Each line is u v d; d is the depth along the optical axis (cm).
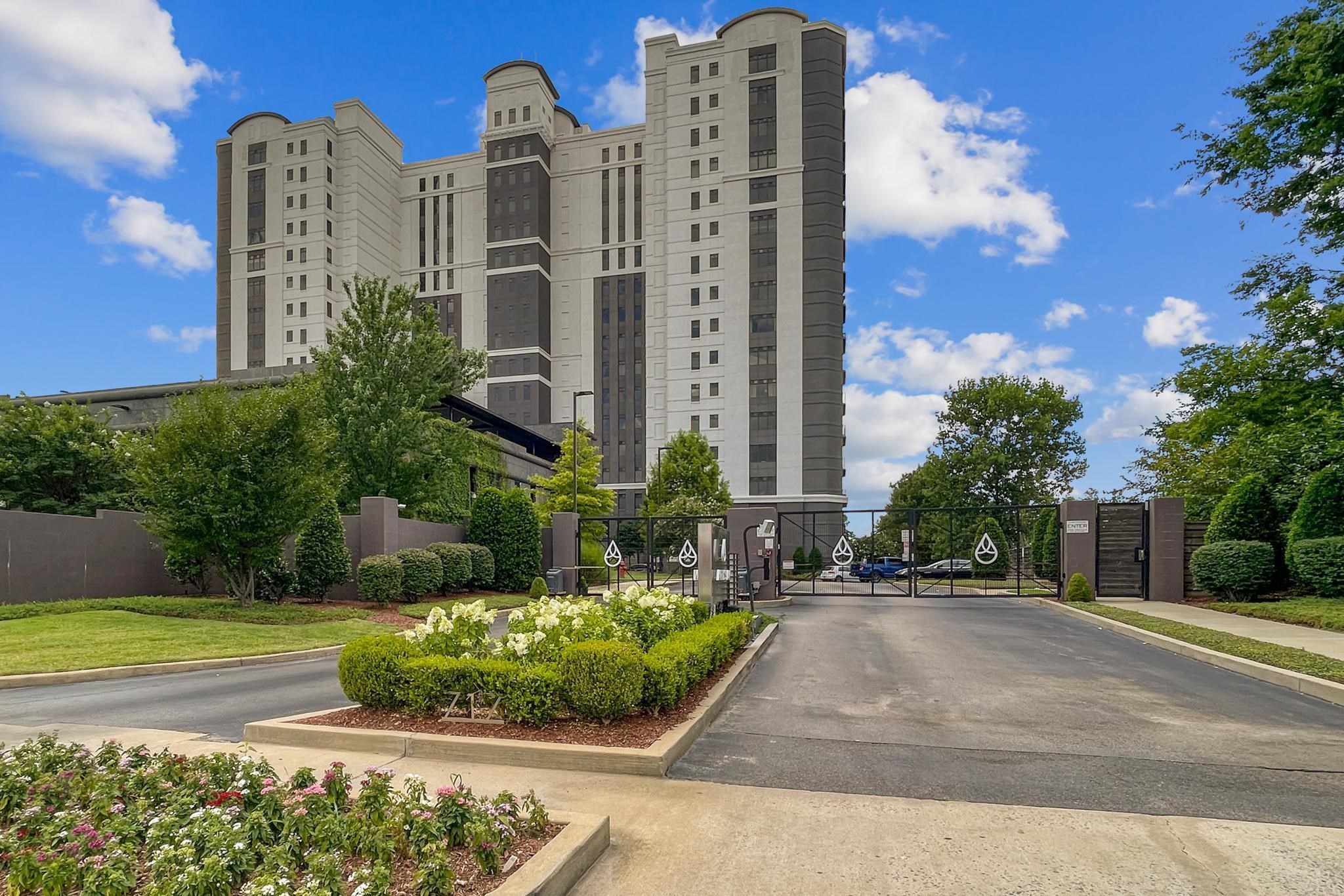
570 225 8462
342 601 2120
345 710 736
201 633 1416
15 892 343
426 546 2427
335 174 8294
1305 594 1720
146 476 1697
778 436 6644
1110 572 2233
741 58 7025
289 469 1753
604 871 404
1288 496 1872
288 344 8069
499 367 8119
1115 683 960
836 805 508
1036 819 483
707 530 1377
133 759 518
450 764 600
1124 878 397
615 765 578
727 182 6962
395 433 2686
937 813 493
